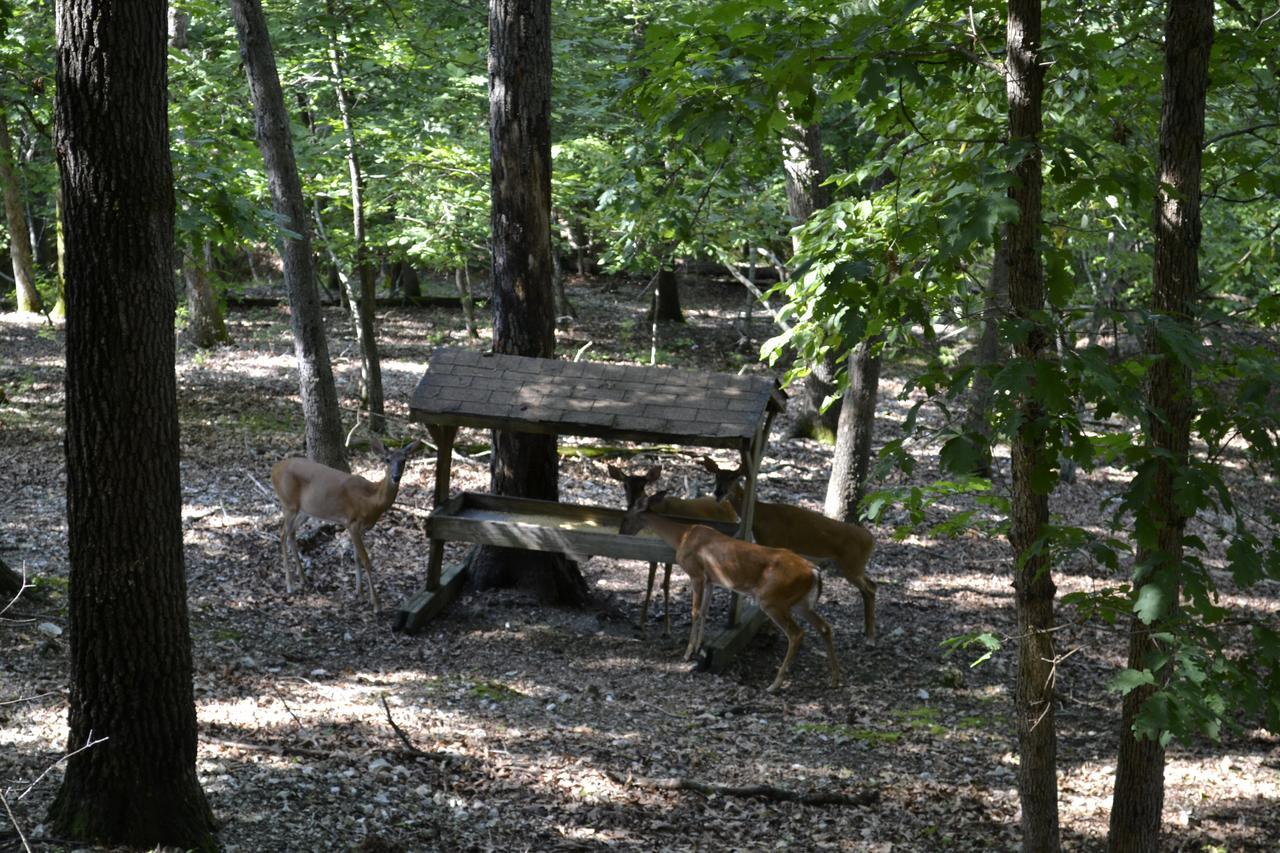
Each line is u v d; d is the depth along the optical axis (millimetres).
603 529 11039
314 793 6812
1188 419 5301
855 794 7852
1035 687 5621
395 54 17062
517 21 10828
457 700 8938
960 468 4824
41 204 30375
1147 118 7012
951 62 5746
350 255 17891
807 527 11195
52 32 15281
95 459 5348
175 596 5648
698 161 11047
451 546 13008
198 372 20516
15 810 5941
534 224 11117
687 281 39031
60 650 8734
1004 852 7148
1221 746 9648
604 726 8711
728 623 10594
